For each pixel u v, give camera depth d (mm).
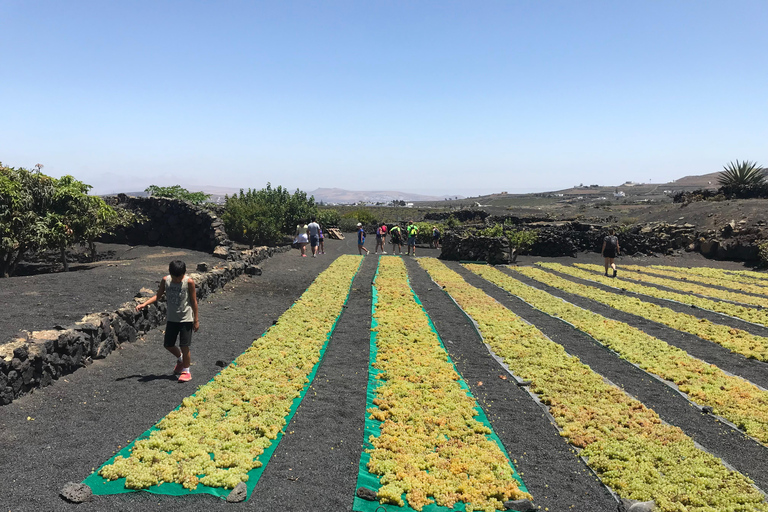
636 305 14492
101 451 5164
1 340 7617
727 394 7539
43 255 20938
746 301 15219
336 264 22688
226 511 4312
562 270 22734
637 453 5777
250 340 10047
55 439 5340
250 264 18672
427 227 38750
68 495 4234
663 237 29234
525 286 17906
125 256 21625
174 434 5664
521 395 7656
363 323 11805
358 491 4727
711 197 38719
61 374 7020
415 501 4676
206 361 8523
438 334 11125
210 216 24734
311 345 9719
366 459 5488
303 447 5641
